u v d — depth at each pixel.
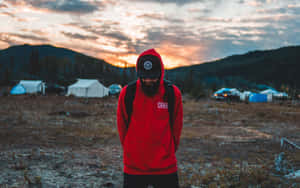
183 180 5.23
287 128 18.95
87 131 12.97
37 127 13.16
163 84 1.79
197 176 5.57
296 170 6.09
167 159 1.76
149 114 1.73
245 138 13.73
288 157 7.60
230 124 20.50
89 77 135.12
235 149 10.30
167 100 1.75
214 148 10.40
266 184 4.91
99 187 4.64
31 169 5.46
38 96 47.22
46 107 26.53
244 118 24.66
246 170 5.97
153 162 1.73
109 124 16.88
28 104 29.50
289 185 4.80
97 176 5.34
